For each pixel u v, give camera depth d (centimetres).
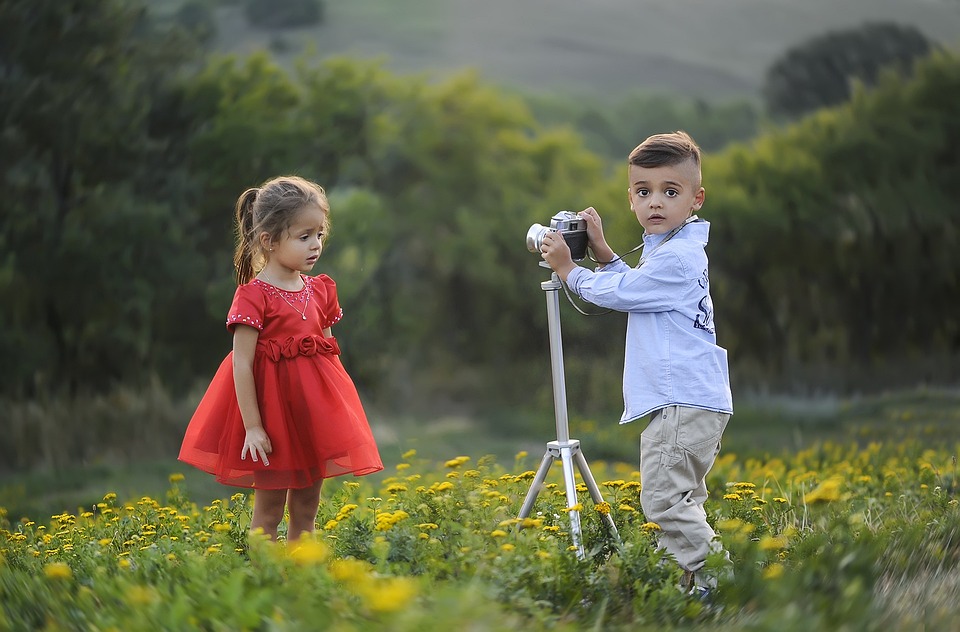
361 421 595
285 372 580
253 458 561
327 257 3691
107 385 2722
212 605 400
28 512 1369
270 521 588
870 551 483
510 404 3966
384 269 4012
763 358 3797
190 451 585
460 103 4312
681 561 521
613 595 464
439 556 489
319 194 599
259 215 585
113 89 2848
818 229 3825
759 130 4469
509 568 449
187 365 2878
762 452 1605
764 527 584
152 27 3098
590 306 3725
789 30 5169
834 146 3922
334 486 834
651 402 539
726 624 426
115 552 578
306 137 3409
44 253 2673
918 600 457
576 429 3297
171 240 2838
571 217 557
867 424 2544
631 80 5338
